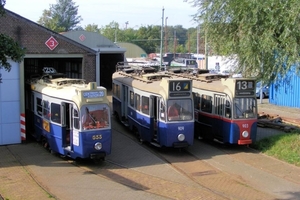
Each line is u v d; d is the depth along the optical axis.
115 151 19.84
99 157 17.05
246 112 19.81
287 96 33.88
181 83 18.95
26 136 22.61
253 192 14.30
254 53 18.83
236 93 19.66
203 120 22.12
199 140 22.59
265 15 18.02
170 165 17.55
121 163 17.78
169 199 13.07
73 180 15.16
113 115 28.22
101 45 41.94
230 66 21.62
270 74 19.22
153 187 14.47
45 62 29.00
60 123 17.94
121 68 29.41
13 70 20.75
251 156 19.20
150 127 20.05
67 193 13.63
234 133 19.67
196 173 16.52
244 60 20.00
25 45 21.25
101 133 16.97
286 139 20.14
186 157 18.98
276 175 16.34
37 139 20.95
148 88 20.31
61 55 22.28
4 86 20.62
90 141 16.77
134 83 22.50
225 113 20.09
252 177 16.08
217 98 20.80
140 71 24.98
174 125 18.84
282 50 18.16
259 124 25.59
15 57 14.49
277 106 34.06
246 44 18.56
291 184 15.28
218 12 20.25
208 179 15.73
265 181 15.61
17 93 20.92
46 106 19.28
